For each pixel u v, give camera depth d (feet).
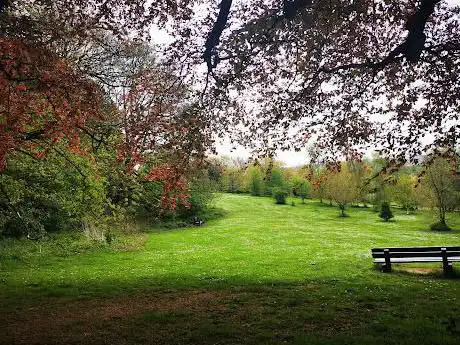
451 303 39.27
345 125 38.88
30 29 31.37
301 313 37.45
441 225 146.00
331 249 95.66
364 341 28.25
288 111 36.47
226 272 64.85
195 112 32.04
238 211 229.86
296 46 34.60
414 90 38.11
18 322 38.40
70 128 37.68
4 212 63.98
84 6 33.73
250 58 33.50
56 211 94.58
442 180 142.20
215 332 32.45
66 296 49.83
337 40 36.27
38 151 49.75
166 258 84.89
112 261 81.10
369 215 212.84
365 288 47.75
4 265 72.95
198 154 32.40
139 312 40.60
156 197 73.00
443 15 35.32
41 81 31.78
